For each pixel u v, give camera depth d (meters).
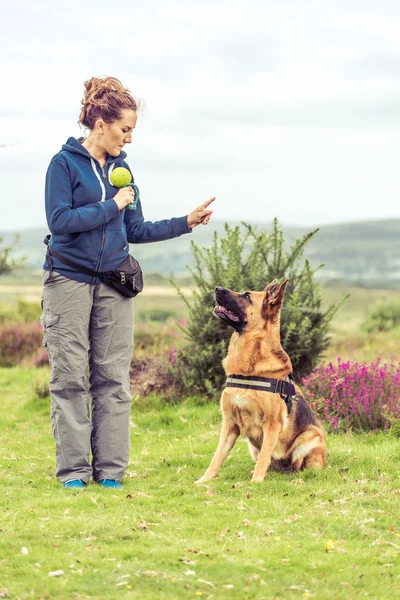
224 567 3.80
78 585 3.57
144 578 3.65
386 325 24.61
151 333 15.80
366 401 8.12
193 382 9.67
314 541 4.34
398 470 6.21
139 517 4.75
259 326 5.98
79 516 4.75
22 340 16.80
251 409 5.98
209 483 5.82
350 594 3.57
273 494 5.50
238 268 9.66
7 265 18.02
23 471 6.23
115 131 5.51
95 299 5.68
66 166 5.43
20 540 4.23
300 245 9.62
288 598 3.49
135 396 9.76
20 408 10.30
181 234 5.92
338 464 6.48
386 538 4.49
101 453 5.76
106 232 5.54
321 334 9.48
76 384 5.61
